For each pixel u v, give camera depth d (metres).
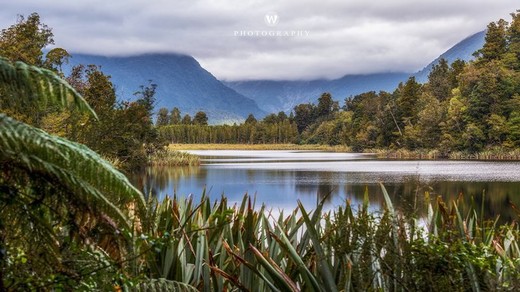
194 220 4.33
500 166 55.38
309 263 3.70
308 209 19.97
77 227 2.60
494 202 23.83
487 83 80.50
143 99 60.91
